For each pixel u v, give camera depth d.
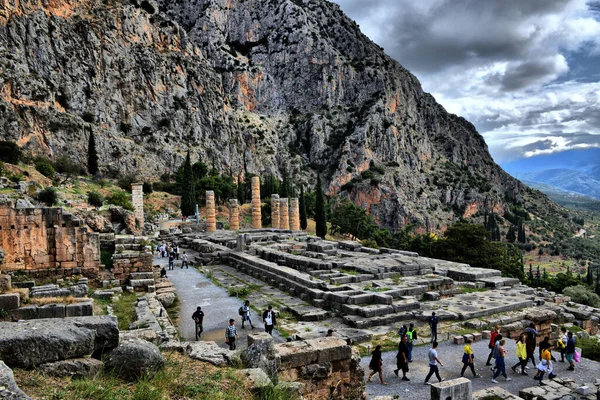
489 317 22.08
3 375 5.56
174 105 139.38
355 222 112.06
